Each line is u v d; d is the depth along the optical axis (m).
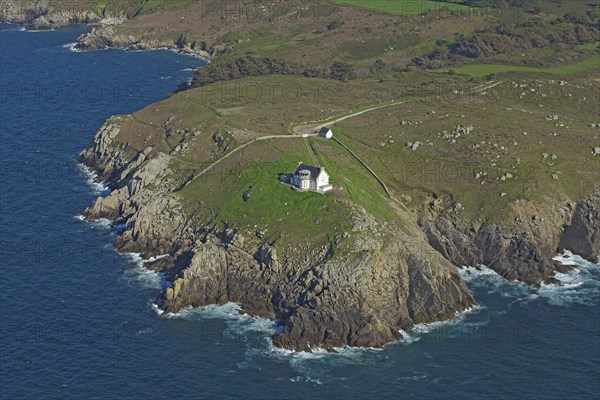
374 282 174.62
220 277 183.75
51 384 153.75
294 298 175.50
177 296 179.25
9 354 161.50
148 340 167.38
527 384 156.75
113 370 158.12
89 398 150.25
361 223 186.12
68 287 184.88
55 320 172.88
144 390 152.88
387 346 167.12
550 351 166.50
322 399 151.88
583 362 163.25
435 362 162.50
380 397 152.75
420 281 179.00
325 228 186.38
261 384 155.50
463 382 157.00
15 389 152.12
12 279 187.00
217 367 159.88
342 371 159.75
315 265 179.00
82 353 162.62
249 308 177.62
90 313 175.75
